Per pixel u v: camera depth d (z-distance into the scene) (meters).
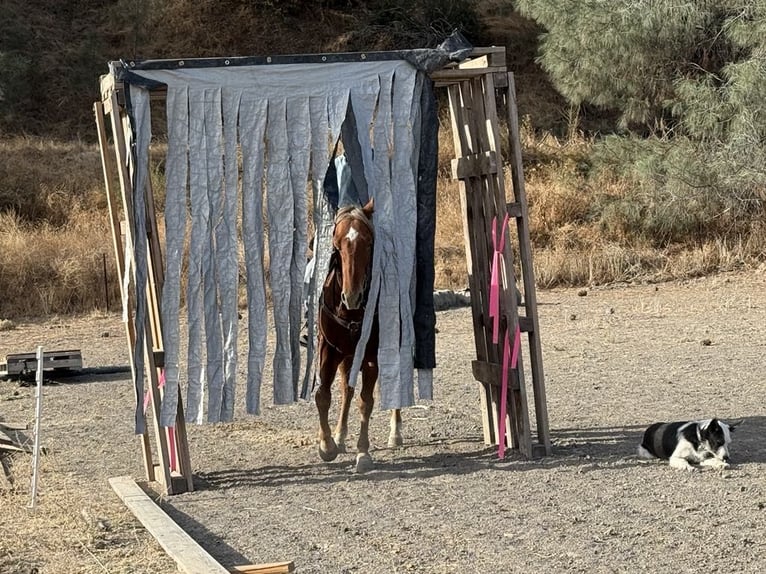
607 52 23.73
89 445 9.93
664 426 8.62
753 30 22.08
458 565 6.23
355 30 35.31
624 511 7.19
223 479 8.56
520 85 34.03
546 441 8.96
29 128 31.03
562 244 23.77
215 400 8.28
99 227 23.80
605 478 8.09
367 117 8.48
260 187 8.33
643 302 19.19
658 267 22.50
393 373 8.49
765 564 6.08
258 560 6.46
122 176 8.14
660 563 6.14
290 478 8.51
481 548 6.52
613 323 17.08
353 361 8.38
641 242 23.95
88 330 18.38
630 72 24.36
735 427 8.91
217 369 8.29
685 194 23.27
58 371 14.11
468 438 9.84
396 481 8.26
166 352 8.11
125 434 10.42
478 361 9.48
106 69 33.47
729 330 16.05
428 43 34.47
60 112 31.98
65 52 34.00
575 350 14.70
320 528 7.06
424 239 8.67
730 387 11.80
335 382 13.27
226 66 8.20
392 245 8.47
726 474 8.07
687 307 18.61
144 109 8.05
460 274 21.64
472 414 10.92
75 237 22.80
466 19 35.12
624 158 25.42
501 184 8.80
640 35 23.16
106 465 9.13
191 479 8.20
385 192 8.48
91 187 26.53
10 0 35.59
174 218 8.13
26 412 11.72
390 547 6.60
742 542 6.46
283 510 7.54
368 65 8.50
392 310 8.47
